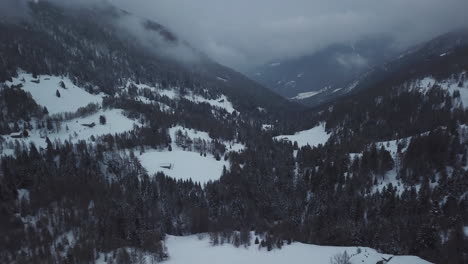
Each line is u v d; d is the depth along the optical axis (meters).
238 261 129.88
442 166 189.12
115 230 146.12
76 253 128.50
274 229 163.00
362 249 131.00
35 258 126.12
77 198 163.50
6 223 142.50
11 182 164.50
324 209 184.75
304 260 126.88
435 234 133.88
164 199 185.88
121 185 190.25
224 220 174.12
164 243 148.00
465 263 120.31
